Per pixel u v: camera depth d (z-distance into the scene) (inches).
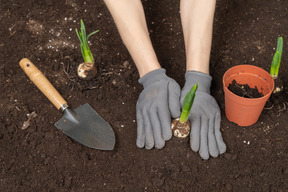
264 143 44.8
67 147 44.9
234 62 50.9
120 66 51.1
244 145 44.8
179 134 43.6
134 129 46.5
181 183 42.6
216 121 44.9
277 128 45.6
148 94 45.0
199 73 45.4
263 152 44.2
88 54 47.6
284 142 44.7
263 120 46.2
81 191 42.5
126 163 44.1
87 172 43.5
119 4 46.3
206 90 45.5
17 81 49.8
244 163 43.6
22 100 48.3
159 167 43.5
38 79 46.4
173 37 53.7
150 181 42.9
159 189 42.5
